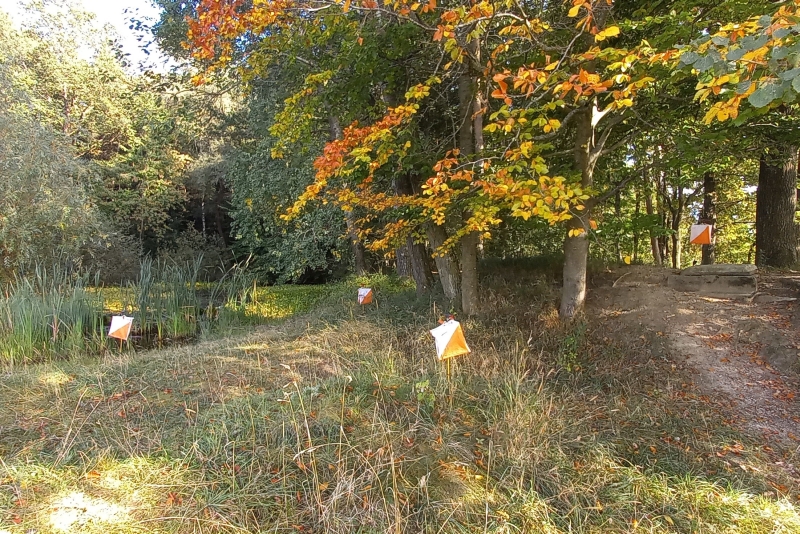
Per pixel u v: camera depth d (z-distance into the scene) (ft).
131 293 25.85
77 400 12.42
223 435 9.96
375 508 7.91
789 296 18.39
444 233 20.52
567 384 13.48
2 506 7.64
